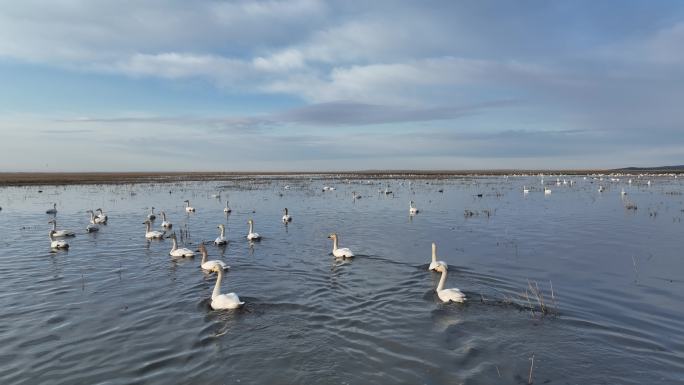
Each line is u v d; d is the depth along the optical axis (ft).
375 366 46.42
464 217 153.69
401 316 59.36
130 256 96.32
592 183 360.69
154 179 469.16
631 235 114.21
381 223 142.20
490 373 44.68
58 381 43.52
